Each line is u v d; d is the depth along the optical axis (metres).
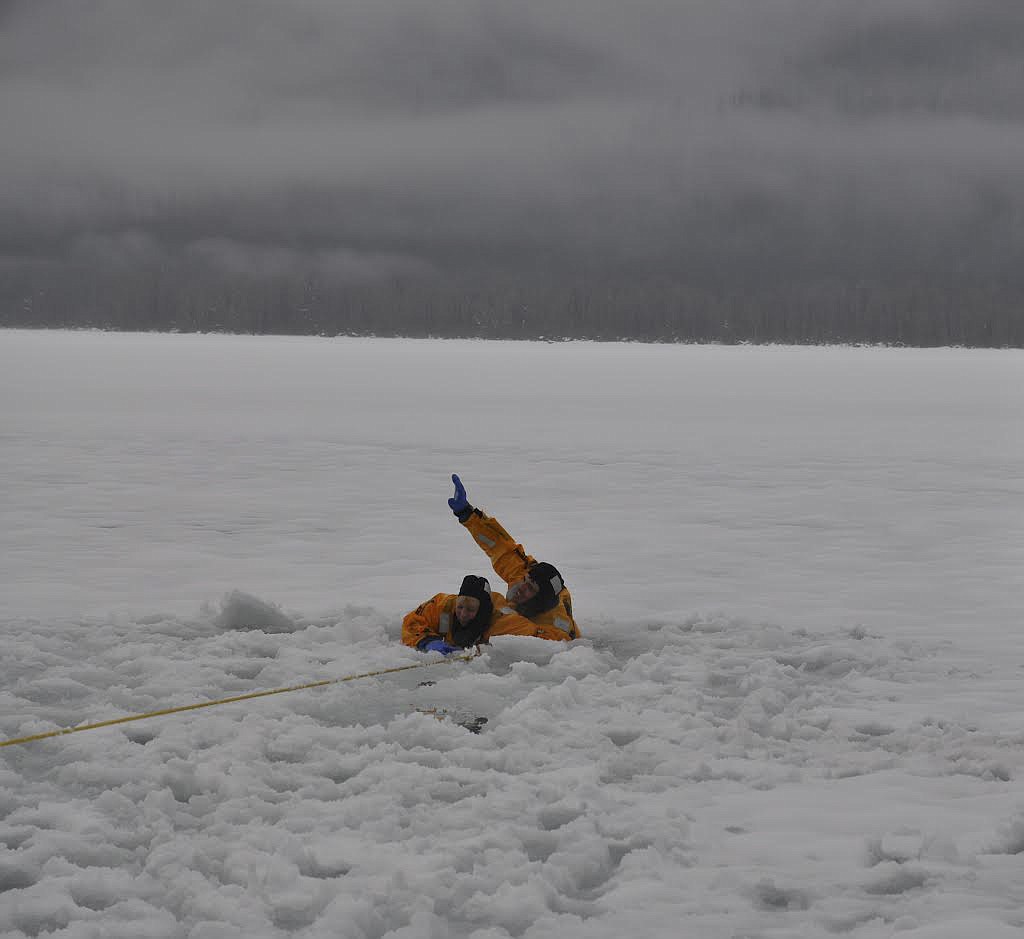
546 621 10.72
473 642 10.47
